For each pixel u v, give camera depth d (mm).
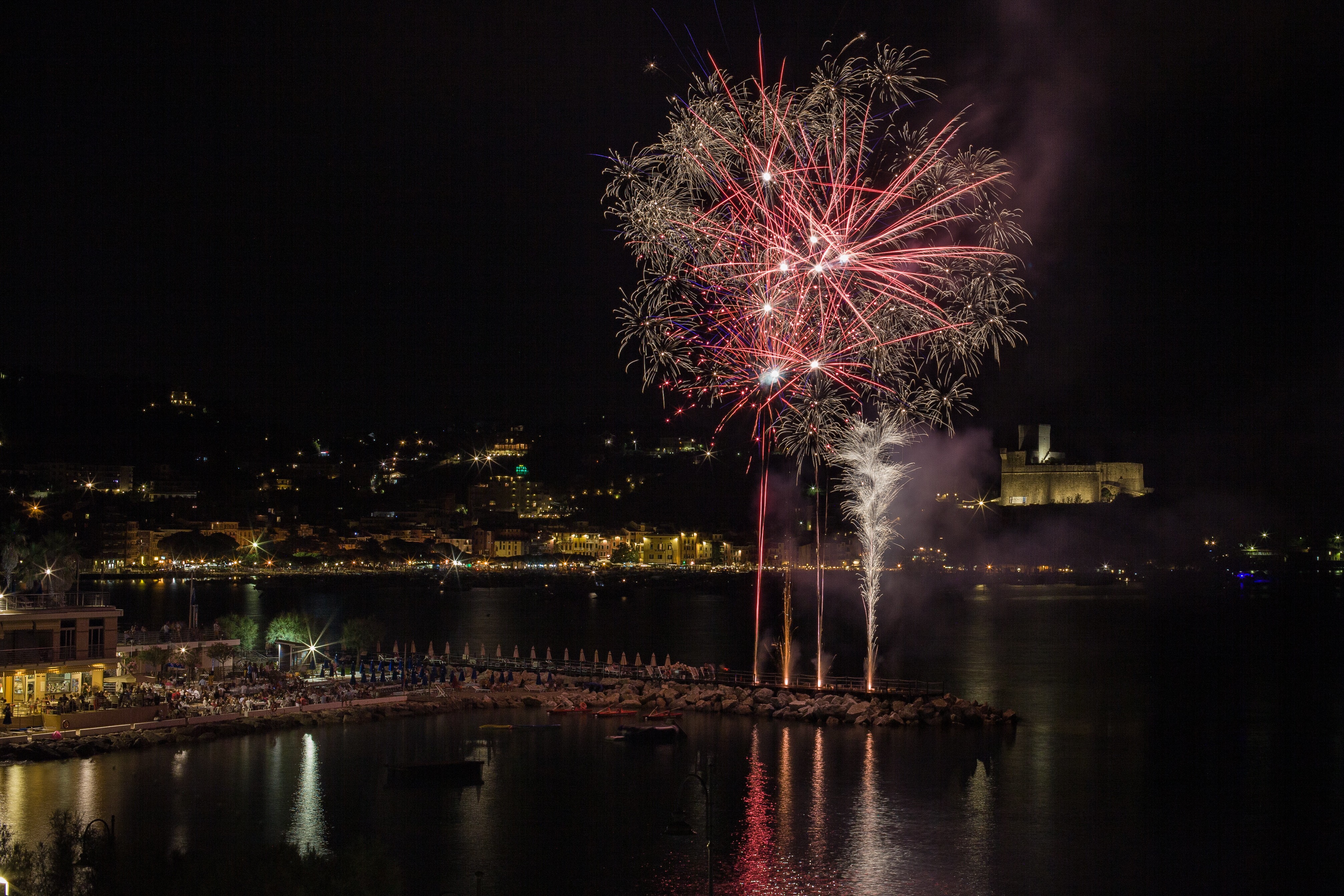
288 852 32031
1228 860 53250
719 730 80875
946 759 72562
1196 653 158125
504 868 49688
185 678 88375
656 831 55406
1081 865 52062
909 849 53875
